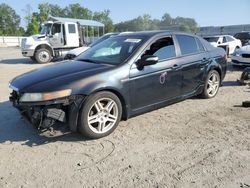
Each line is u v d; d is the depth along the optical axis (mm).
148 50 5156
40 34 18250
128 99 4820
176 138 4551
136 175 3502
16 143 4469
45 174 3584
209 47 6645
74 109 4270
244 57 11297
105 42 5805
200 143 4352
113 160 3887
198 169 3607
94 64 4953
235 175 3449
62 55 18328
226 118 5441
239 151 4066
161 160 3855
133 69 4844
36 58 17422
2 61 18969
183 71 5707
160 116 5578
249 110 5922
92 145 4359
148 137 4609
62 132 4801
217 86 6930
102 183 3359
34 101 4164
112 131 4730
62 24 18125
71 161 3889
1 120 5516
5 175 3582
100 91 4488
